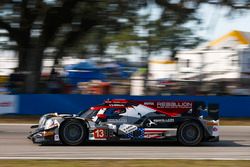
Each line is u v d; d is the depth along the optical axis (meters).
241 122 53.72
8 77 57.38
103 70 59.47
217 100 58.81
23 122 50.44
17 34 65.62
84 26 66.62
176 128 31.92
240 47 67.25
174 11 63.25
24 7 62.84
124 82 59.03
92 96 57.47
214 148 31.41
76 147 30.55
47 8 62.03
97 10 61.34
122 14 62.06
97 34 69.25
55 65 60.31
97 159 24.72
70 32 67.81
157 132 31.75
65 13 63.72
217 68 64.25
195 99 58.50
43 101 56.59
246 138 38.28
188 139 32.03
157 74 60.25
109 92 58.75
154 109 32.19
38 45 63.00
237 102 59.19
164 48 81.69
